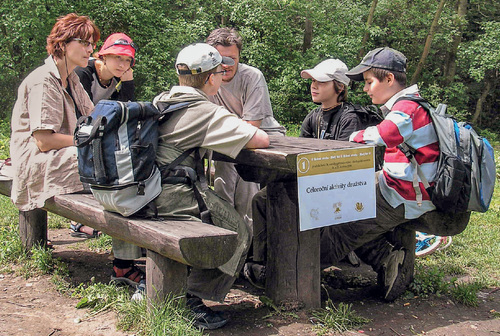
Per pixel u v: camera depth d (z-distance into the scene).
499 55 18.22
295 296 3.18
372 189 3.08
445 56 20.00
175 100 2.90
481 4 20.48
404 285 3.63
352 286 3.94
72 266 4.00
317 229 3.18
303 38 18.89
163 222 2.79
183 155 2.90
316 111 4.09
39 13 14.84
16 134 3.65
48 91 3.49
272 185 3.15
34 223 4.15
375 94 3.48
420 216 3.41
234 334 2.90
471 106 20.88
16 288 3.51
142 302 2.95
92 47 3.74
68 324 2.96
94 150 2.64
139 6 16.14
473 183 3.20
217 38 3.80
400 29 19.09
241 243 3.05
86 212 3.12
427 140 3.24
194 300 3.01
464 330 3.14
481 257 4.63
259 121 3.92
